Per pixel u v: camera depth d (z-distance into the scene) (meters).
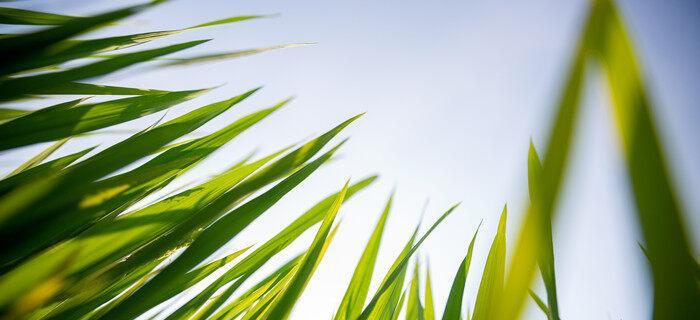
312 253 0.45
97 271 0.40
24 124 0.45
